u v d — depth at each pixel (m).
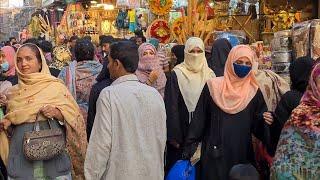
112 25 13.57
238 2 7.85
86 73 4.63
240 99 3.56
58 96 3.32
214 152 3.54
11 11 22.62
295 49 4.99
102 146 2.84
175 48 5.41
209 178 3.56
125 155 2.86
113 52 3.02
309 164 2.59
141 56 4.56
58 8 16.73
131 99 2.92
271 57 5.41
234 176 2.91
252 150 3.63
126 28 12.41
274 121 3.45
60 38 13.23
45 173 3.20
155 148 3.00
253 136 3.76
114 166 2.88
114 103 2.88
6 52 4.66
